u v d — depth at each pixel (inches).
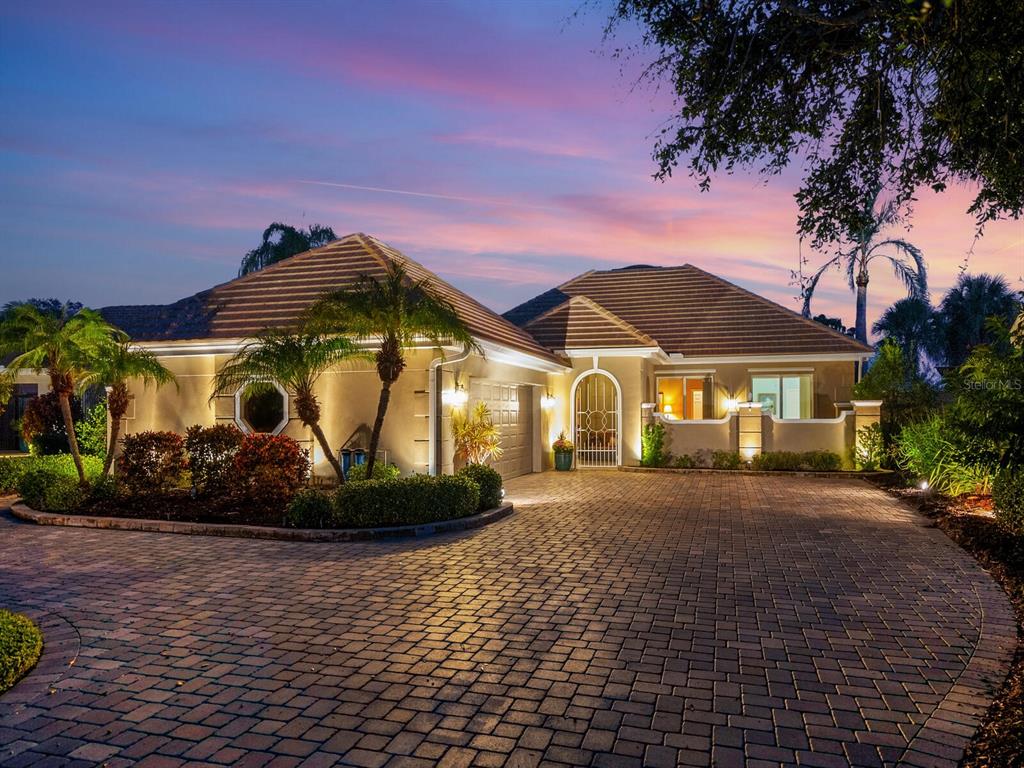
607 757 145.0
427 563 327.0
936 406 771.4
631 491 608.7
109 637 222.8
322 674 191.3
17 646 194.9
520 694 177.6
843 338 896.9
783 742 152.1
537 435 797.2
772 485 656.4
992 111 174.9
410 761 143.1
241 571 311.4
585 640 220.1
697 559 336.8
